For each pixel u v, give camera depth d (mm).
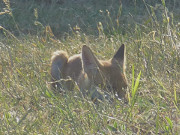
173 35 19422
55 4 42031
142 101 15977
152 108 15164
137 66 19625
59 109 14914
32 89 17406
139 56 20281
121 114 14680
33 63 20922
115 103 15633
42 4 41625
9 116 15547
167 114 14305
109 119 14367
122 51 18422
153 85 17031
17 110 16422
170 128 12836
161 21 29031
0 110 16234
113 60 18125
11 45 26578
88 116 14203
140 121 14305
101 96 16328
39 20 38469
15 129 14078
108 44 24781
